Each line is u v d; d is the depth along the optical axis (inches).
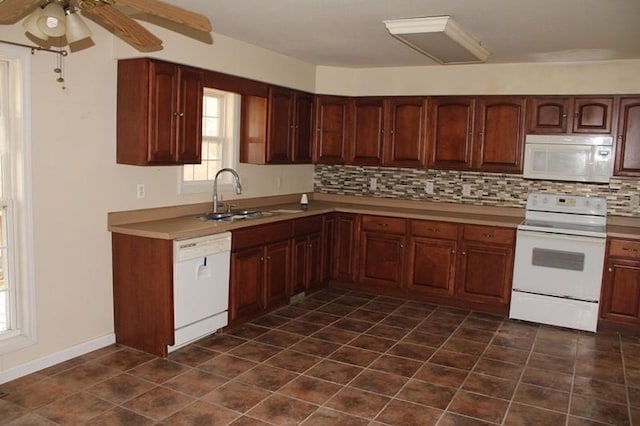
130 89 142.6
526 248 182.4
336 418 112.7
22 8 83.6
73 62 133.1
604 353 156.3
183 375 131.6
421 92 209.2
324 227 211.6
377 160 219.5
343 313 187.3
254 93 183.6
